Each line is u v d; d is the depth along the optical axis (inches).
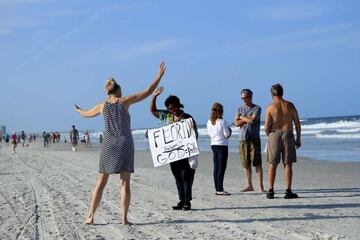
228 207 339.9
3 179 574.9
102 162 278.2
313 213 308.3
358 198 372.8
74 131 1663.4
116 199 390.0
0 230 274.2
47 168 761.0
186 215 311.7
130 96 277.4
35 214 323.9
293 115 374.9
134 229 270.7
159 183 515.2
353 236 239.9
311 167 721.0
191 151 319.9
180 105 330.0
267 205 344.8
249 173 428.8
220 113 406.9
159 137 325.4
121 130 275.4
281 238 239.8
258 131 423.8
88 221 286.8
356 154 1032.8
